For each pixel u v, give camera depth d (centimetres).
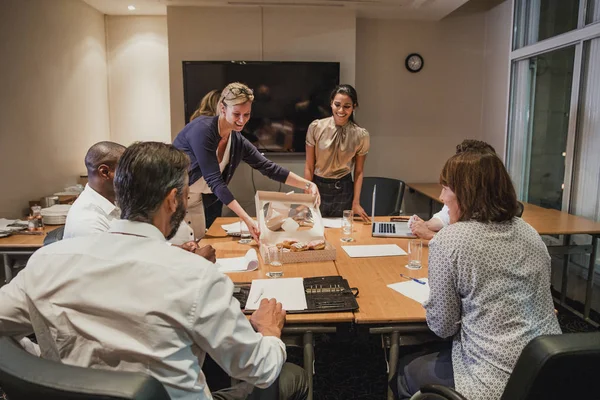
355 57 448
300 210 223
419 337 156
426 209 490
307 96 427
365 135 316
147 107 474
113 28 463
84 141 426
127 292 87
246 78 420
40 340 94
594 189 304
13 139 322
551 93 349
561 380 99
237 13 420
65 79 390
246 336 98
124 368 87
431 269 133
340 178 328
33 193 348
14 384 81
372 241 241
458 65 473
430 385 121
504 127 433
